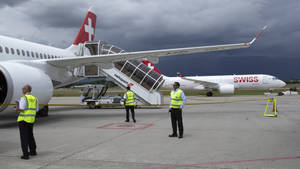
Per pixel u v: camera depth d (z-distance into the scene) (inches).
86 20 850.8
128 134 320.2
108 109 765.3
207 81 1603.1
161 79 764.6
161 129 361.1
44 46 615.8
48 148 243.1
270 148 239.3
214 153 221.0
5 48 447.8
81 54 767.1
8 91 354.3
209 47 454.9
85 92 832.9
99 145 256.2
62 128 374.0
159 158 205.9
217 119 479.2
